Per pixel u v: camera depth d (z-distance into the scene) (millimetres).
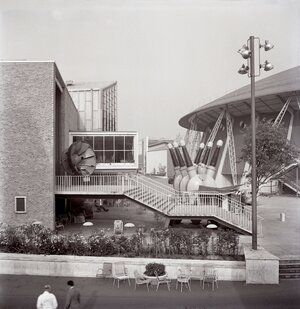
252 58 14930
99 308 11312
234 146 37031
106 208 30562
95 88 29844
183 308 11305
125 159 27016
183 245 15258
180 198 21922
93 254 15000
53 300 10305
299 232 19641
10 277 14141
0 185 20688
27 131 20766
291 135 36875
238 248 15352
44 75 20859
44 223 20547
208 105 31656
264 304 11562
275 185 38156
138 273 13133
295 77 31031
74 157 22750
